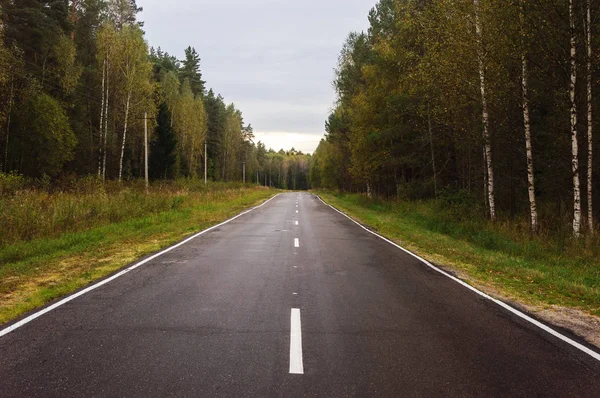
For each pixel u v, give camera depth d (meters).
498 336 5.27
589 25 12.74
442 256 11.86
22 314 5.82
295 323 5.56
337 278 8.45
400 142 29.59
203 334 5.07
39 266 9.21
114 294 6.94
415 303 6.76
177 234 15.02
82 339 4.86
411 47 23.22
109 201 19.00
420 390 3.75
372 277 8.65
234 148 97.25
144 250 11.51
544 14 13.52
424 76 17.78
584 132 15.66
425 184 28.45
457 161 27.83
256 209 30.50
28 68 30.67
